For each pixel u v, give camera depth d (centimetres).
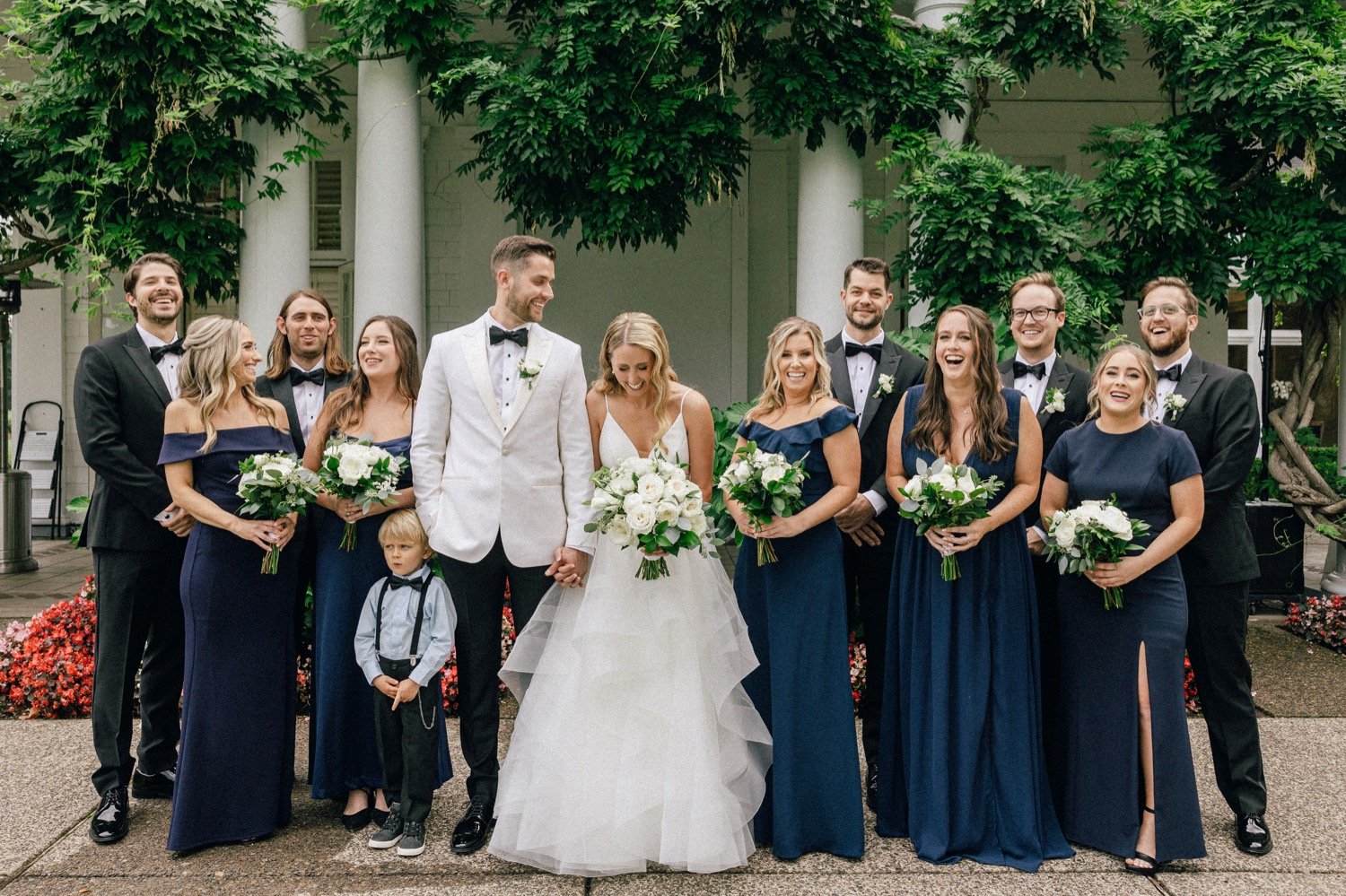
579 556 328
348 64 625
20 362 1045
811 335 337
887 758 344
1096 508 307
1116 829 318
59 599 735
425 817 329
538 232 944
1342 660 563
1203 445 346
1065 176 627
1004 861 316
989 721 327
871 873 311
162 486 341
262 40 598
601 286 955
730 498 324
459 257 944
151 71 564
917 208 588
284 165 593
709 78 604
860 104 609
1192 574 337
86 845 331
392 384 362
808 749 326
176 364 361
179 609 369
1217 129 636
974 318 333
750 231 966
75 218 586
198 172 578
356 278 649
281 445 346
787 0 579
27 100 602
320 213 1010
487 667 335
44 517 1051
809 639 328
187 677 326
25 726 461
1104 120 943
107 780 341
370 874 310
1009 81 615
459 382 330
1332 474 785
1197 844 312
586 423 337
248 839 332
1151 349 364
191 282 588
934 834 321
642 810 309
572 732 315
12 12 591
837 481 333
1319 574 841
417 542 329
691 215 951
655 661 315
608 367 346
